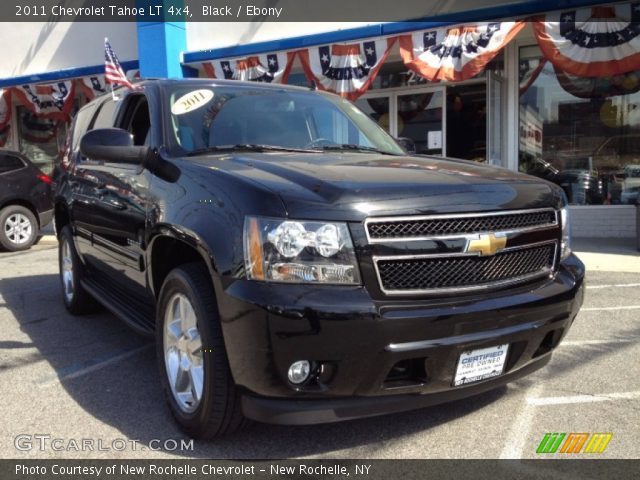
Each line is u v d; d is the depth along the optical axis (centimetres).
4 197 1005
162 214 318
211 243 272
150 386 379
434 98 1156
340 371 253
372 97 1212
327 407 260
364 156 364
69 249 536
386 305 256
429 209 266
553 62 861
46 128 1567
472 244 273
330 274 254
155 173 348
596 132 1026
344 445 297
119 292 443
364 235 256
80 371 407
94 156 363
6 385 383
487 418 327
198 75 1250
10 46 1455
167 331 320
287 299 248
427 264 267
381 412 268
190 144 363
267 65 1104
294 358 249
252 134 389
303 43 1076
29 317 556
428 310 259
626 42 821
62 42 1399
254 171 296
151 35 1195
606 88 1011
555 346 320
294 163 314
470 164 355
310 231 254
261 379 256
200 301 281
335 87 1030
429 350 259
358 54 1007
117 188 397
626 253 848
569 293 307
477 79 1111
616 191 1020
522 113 1067
